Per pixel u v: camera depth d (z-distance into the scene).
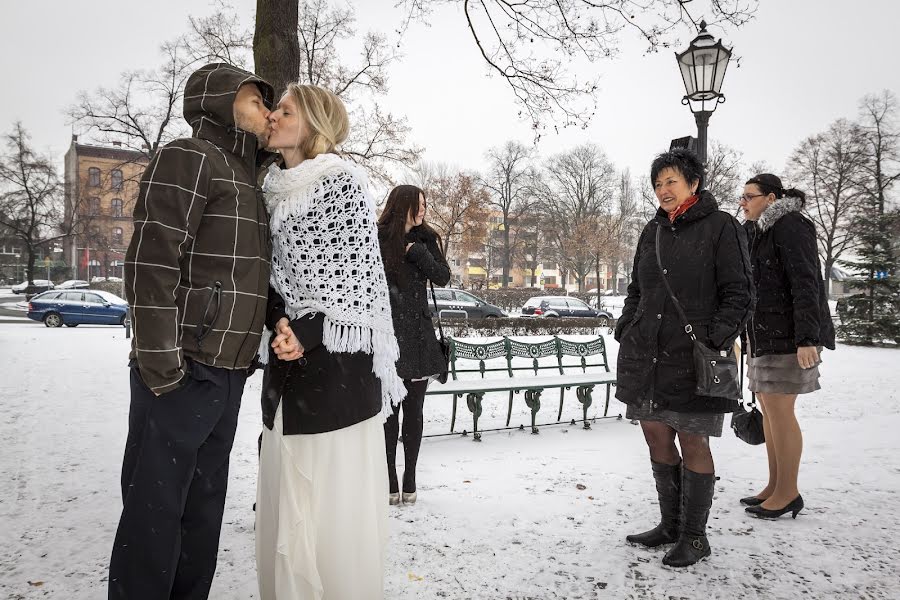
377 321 2.03
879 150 33.00
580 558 2.82
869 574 2.67
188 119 2.04
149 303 1.65
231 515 3.30
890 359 13.67
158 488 1.76
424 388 3.61
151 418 1.78
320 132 2.06
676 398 2.77
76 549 2.85
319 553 1.97
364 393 2.01
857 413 6.84
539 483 4.02
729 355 2.73
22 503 3.53
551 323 19.47
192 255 1.81
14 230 41.12
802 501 3.38
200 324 1.80
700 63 6.35
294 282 1.98
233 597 2.36
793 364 3.31
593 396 7.94
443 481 4.07
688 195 2.96
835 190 34.47
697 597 2.46
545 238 52.47
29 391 7.63
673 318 2.82
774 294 3.38
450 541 3.00
